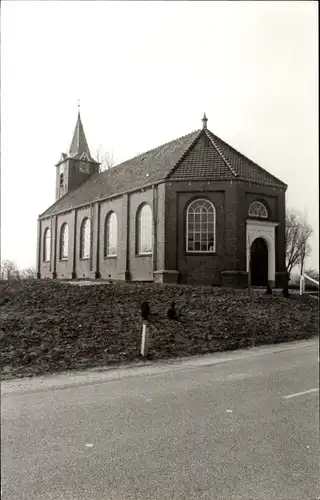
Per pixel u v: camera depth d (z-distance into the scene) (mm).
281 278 25094
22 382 8922
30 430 5906
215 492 4254
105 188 31453
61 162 41094
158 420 6348
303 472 4652
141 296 17719
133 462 4895
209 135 26812
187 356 12133
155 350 12188
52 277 36188
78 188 38562
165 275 23609
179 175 24281
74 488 4395
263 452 5172
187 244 24031
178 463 4891
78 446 5367
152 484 4422
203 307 17297
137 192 26750
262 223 24406
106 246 30047
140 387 8500
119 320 14172
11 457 5008
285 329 16234
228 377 9383
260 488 4320
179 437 5660
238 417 6477
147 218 26156
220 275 23438
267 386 8461
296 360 11430
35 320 12656
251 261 24656
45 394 7961
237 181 23719
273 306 19156
